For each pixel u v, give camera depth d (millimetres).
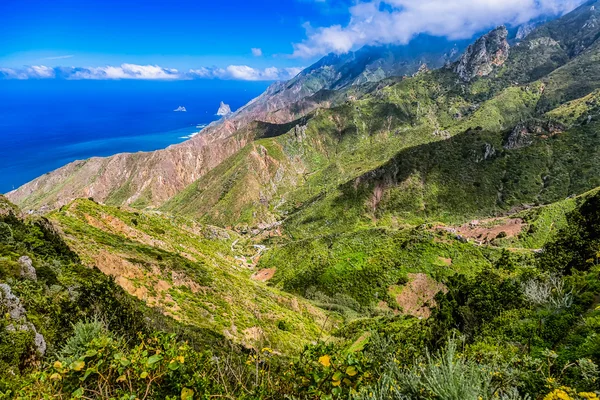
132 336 12531
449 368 5422
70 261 31734
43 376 5355
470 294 26422
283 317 61656
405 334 27141
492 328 17781
